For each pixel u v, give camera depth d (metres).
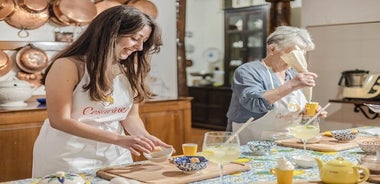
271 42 2.56
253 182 1.51
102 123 2.08
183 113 4.32
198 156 1.75
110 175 1.64
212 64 8.52
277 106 2.59
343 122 5.08
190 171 1.62
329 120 5.21
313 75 2.31
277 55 2.59
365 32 4.81
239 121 2.64
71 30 4.24
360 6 4.82
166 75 4.90
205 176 1.60
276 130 2.53
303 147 2.17
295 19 6.38
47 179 1.41
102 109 2.05
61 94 1.88
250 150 2.08
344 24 4.97
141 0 4.61
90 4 4.24
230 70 7.81
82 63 1.96
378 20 4.69
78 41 1.97
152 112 4.08
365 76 4.80
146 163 1.83
